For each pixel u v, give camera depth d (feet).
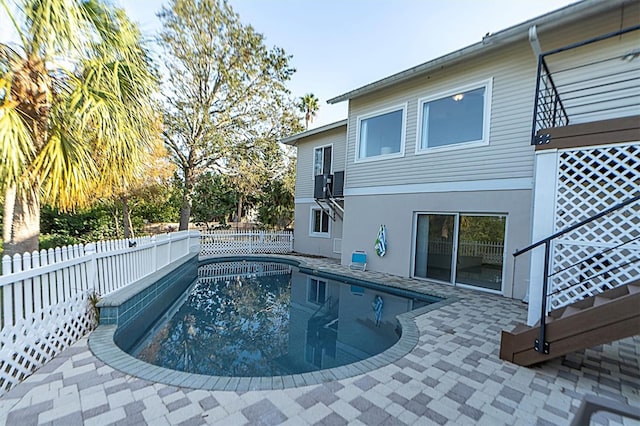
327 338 16.11
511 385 9.80
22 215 12.60
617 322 9.48
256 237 45.39
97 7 12.33
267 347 14.85
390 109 28.55
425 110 26.30
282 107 49.57
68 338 11.78
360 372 10.34
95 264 14.06
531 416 8.24
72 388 8.86
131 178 15.60
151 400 8.38
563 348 10.31
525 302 19.98
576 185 12.65
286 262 39.34
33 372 9.71
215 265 38.22
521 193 21.02
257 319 19.16
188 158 46.80
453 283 24.57
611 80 18.29
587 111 18.94
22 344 9.46
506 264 21.54
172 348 14.57
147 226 63.00
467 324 15.57
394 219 28.22
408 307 21.68
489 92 22.48
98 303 13.73
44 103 11.93
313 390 9.15
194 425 7.43
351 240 32.04
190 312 20.35
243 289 26.89
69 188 12.67
